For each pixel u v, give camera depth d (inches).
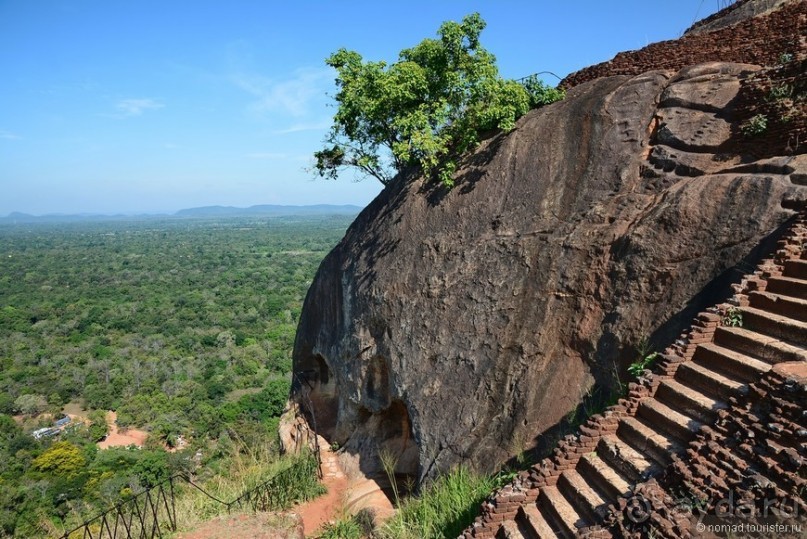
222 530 343.0
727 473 189.2
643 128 363.6
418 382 393.7
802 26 337.1
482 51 454.6
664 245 299.3
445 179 444.1
